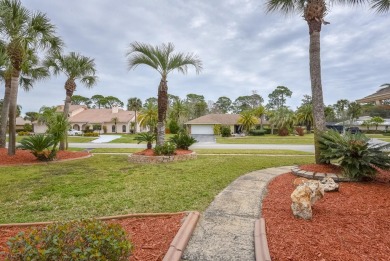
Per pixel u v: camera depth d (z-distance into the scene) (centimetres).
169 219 407
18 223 392
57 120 1298
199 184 677
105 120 5500
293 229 359
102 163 1146
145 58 1274
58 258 198
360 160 639
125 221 401
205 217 427
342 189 583
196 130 5616
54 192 602
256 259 285
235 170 904
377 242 319
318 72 834
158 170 920
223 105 11125
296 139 3766
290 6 990
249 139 3781
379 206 462
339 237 333
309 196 411
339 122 7156
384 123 6141
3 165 1085
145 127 5328
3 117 1639
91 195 572
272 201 508
